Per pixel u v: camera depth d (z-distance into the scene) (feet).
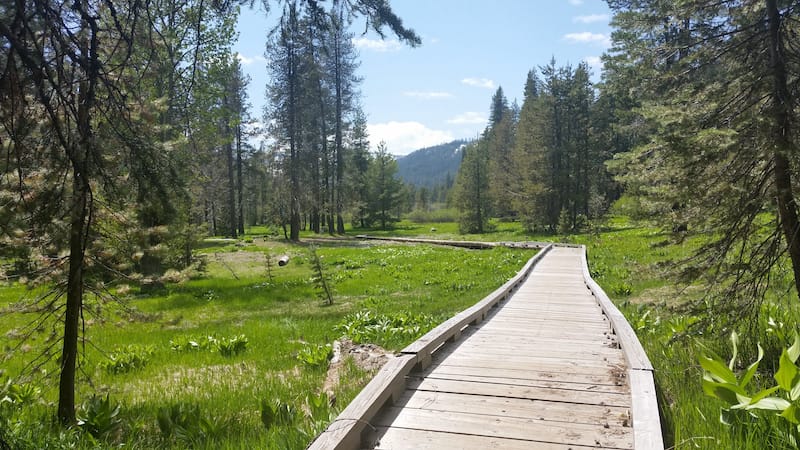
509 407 15.94
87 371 27.32
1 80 14.34
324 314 46.47
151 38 17.11
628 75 75.05
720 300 24.14
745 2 22.85
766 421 13.89
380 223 261.65
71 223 16.10
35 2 14.42
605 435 13.67
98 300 19.72
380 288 62.13
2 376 22.03
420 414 15.39
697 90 23.38
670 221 23.48
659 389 18.13
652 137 23.43
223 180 148.66
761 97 21.39
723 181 21.89
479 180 193.67
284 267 90.89
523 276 54.13
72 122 16.20
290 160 147.84
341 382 22.72
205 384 24.08
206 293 62.80
